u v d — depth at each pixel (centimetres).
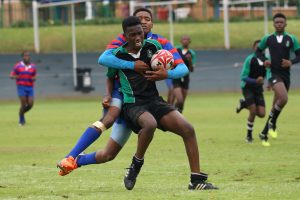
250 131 4459
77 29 13262
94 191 2572
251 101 4441
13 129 5672
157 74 2398
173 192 2453
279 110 4238
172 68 2467
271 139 4606
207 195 2348
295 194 2380
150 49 2462
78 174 3116
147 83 2434
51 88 10556
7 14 14200
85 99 9794
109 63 2419
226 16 11919
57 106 8519
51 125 5975
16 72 6219
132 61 2431
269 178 2891
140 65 2412
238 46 12506
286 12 14362
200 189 2477
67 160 2447
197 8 14500
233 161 3509
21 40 12725
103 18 13988
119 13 14775
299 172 3072
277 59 4250
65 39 12775
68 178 2994
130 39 2414
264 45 4325
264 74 4484
